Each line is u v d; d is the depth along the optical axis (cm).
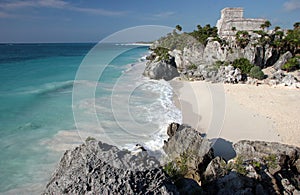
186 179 534
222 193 626
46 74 3008
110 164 391
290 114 1691
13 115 1452
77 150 475
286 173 848
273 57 3678
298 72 3209
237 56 3347
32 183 803
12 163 905
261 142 977
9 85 2395
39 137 1044
